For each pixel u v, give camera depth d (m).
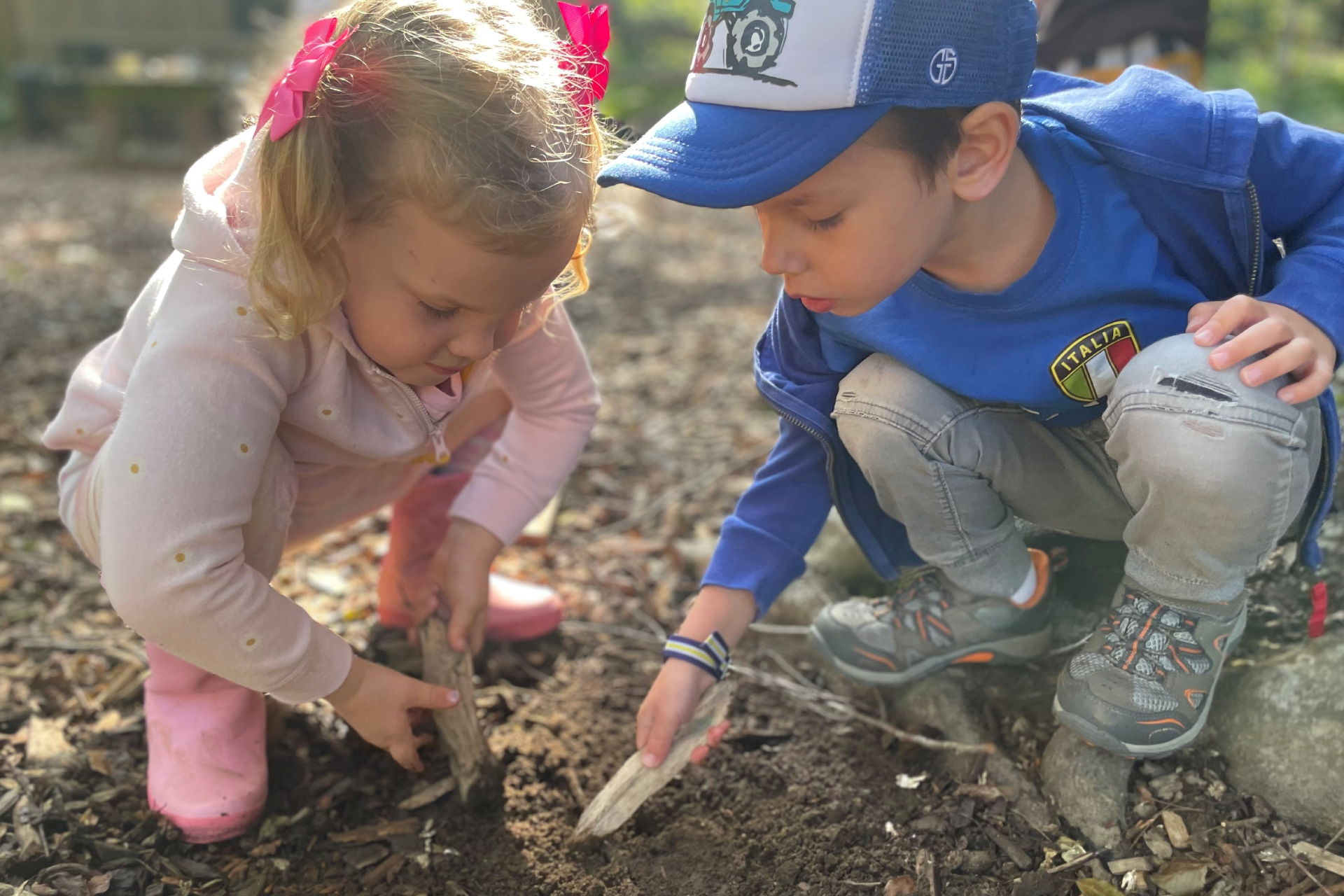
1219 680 1.63
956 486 1.53
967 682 1.78
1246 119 1.36
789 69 1.21
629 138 1.57
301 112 1.18
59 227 5.99
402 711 1.55
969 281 1.43
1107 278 1.39
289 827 1.63
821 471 1.67
